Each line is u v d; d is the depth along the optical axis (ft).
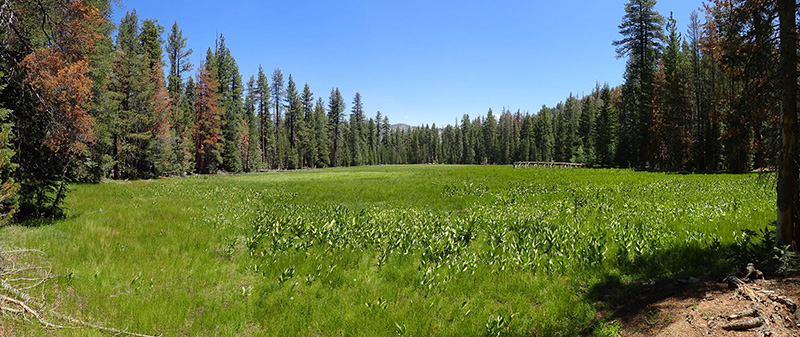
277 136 279.49
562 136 296.51
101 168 84.43
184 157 154.51
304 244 31.48
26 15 38.60
